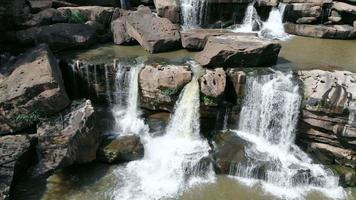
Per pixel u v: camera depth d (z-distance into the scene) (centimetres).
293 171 1193
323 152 1275
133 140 1327
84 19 1856
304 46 1828
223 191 1170
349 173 1209
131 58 1555
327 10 2036
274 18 2038
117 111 1474
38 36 1628
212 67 1445
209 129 1382
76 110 1312
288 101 1284
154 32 1680
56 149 1205
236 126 1384
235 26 1967
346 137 1232
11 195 1114
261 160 1234
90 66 1468
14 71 1402
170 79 1373
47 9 1798
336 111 1217
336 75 1330
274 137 1338
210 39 1542
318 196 1159
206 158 1247
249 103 1359
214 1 1895
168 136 1373
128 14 1866
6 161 1145
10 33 1658
